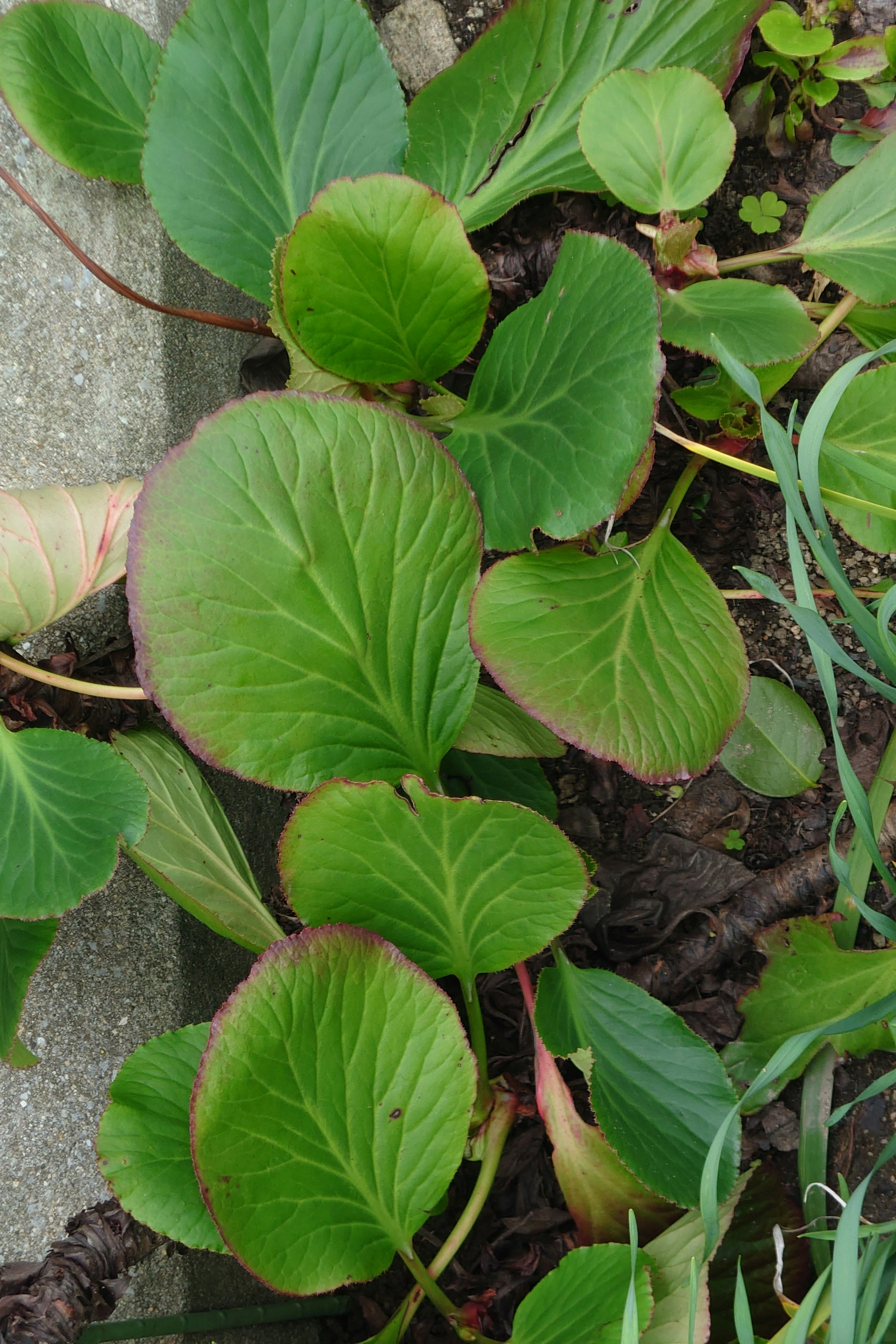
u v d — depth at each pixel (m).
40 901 1.73
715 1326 1.79
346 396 1.84
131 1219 1.76
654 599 1.74
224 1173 1.68
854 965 1.81
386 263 1.74
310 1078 1.70
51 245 1.80
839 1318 1.63
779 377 1.78
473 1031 1.80
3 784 1.75
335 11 1.78
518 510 1.73
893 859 1.83
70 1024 1.80
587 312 1.72
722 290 1.78
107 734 1.83
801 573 1.68
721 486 1.87
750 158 1.88
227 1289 1.85
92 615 1.82
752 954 1.87
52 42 1.79
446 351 1.79
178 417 1.86
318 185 1.80
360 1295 1.88
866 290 1.78
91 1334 1.76
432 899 1.74
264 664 1.70
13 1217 1.77
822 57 1.85
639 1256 1.72
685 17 1.82
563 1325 1.71
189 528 1.68
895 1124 1.82
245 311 1.92
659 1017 1.78
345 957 1.70
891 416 1.80
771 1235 1.80
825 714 1.88
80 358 1.81
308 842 1.71
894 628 1.87
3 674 1.79
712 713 1.72
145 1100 1.73
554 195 1.89
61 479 1.80
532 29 1.83
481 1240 1.87
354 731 1.72
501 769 1.88
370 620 1.71
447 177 1.86
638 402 1.69
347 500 1.70
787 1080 1.82
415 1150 1.72
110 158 1.81
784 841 1.88
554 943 1.82
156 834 1.80
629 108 1.78
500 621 1.72
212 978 1.88
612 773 1.90
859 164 1.81
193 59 1.78
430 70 1.93
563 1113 1.77
